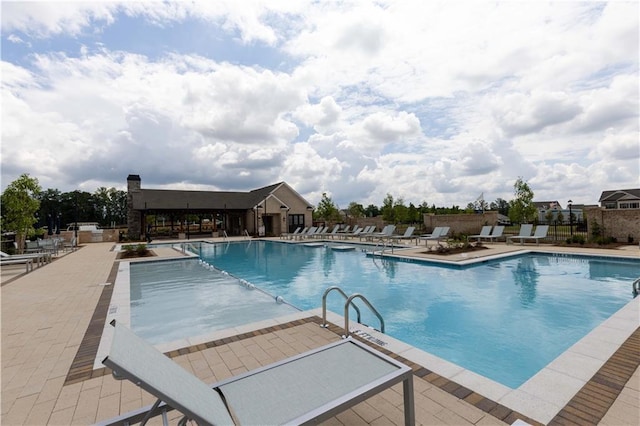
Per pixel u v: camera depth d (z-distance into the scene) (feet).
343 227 103.30
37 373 11.78
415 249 49.83
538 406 8.90
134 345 6.73
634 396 9.25
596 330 14.43
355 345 9.66
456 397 9.45
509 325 19.35
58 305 21.39
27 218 57.36
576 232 62.03
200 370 11.68
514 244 52.08
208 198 104.58
